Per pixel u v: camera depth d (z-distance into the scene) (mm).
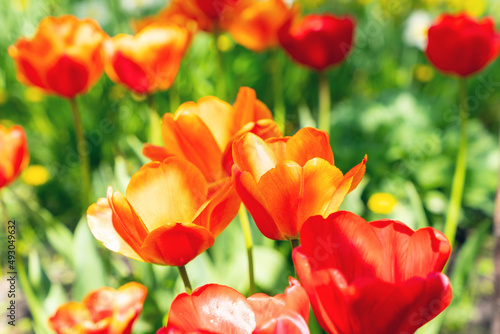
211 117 620
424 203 1126
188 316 422
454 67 859
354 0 1587
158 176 526
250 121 615
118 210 504
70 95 817
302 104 1355
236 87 1305
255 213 530
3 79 1334
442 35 847
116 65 822
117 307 596
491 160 1158
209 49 1269
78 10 1357
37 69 798
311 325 723
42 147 1254
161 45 814
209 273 817
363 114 1197
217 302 431
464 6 1542
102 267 823
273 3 960
